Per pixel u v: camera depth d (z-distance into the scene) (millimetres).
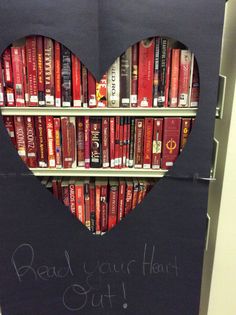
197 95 1149
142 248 1303
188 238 1280
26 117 1188
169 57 1112
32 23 1034
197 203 1230
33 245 1298
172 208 1241
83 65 1113
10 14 1024
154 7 1020
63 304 1392
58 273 1342
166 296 1375
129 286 1364
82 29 1041
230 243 1350
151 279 1352
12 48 1096
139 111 1177
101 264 1329
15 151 1175
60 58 1107
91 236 1287
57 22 1033
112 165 1254
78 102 1162
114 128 1208
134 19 1029
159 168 1252
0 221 1258
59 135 1215
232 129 1188
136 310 1403
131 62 1117
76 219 1268
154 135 1209
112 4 1017
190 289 1355
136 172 1259
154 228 1271
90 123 1199
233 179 1252
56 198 1239
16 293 1363
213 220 1376
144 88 1147
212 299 1461
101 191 1297
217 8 1019
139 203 1242
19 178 1206
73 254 1314
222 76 1161
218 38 1046
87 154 1241
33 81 1137
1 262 1314
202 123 1137
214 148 1214
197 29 1039
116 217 1328
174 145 1213
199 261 1311
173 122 1182
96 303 1395
